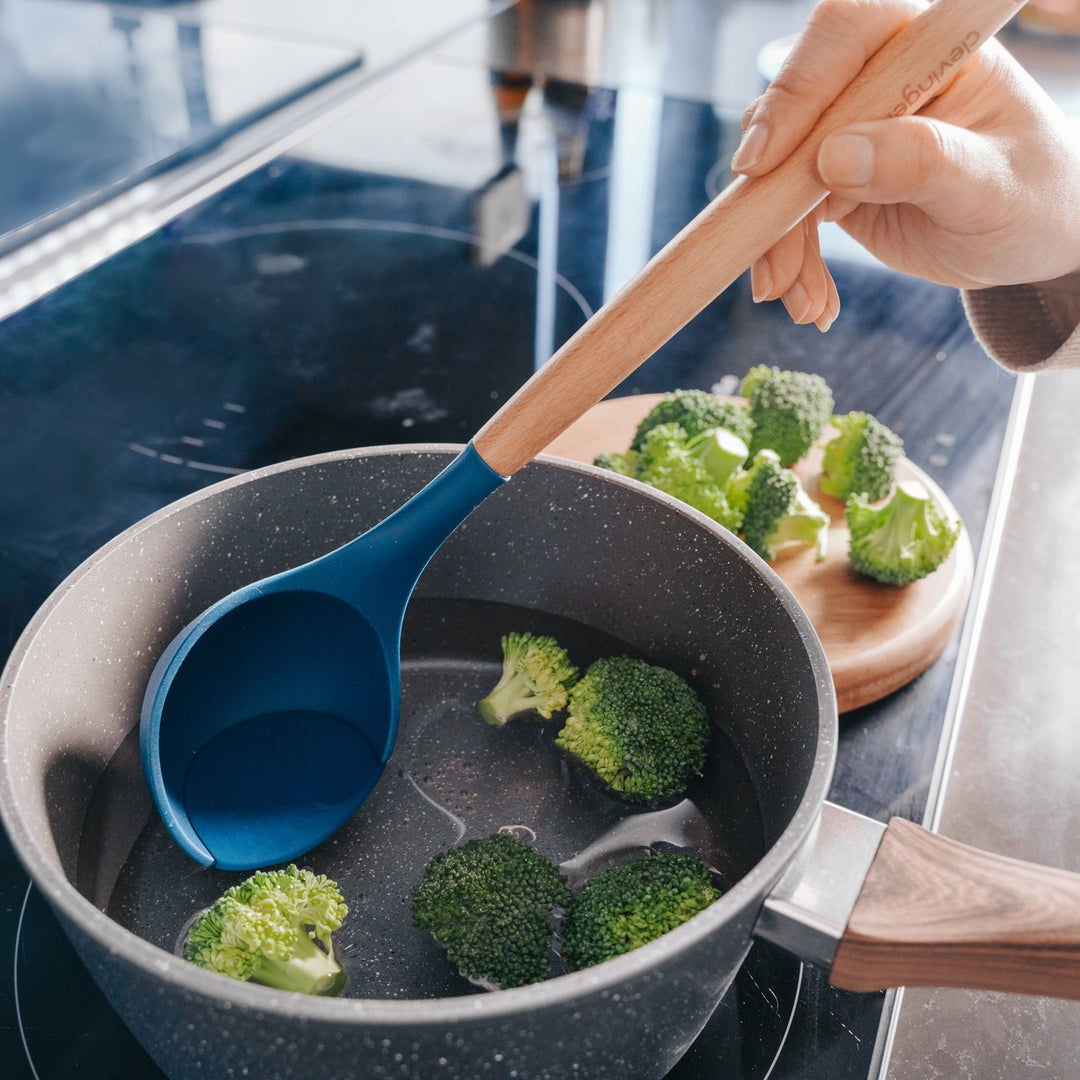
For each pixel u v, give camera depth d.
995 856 0.53
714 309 1.32
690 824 0.73
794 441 1.02
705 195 1.46
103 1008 0.65
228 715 0.76
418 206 1.46
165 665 0.68
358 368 1.17
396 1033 0.44
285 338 1.23
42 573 0.93
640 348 0.61
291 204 1.46
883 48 0.59
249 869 0.69
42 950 0.69
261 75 1.74
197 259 1.36
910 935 0.49
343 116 1.66
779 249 0.83
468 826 0.73
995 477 1.04
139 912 0.67
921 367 1.21
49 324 1.25
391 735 0.75
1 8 1.93
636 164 1.54
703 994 0.52
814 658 0.63
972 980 0.50
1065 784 0.78
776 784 0.69
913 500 0.91
